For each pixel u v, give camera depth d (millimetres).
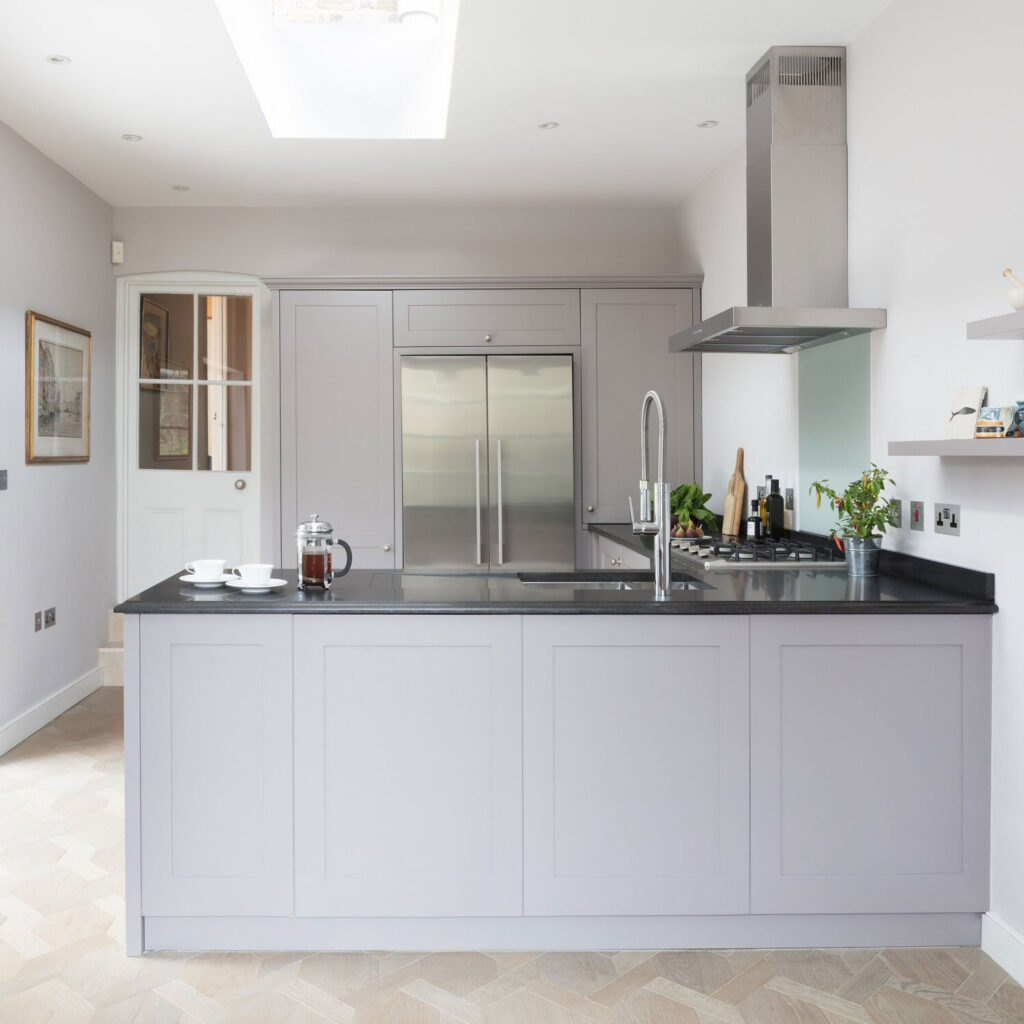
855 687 2447
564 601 2441
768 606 2412
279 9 3150
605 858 2451
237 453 5547
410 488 4902
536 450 4926
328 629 2408
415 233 5422
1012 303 2180
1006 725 2418
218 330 5527
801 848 2461
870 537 2977
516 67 3500
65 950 2492
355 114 4102
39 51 3365
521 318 5023
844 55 3303
